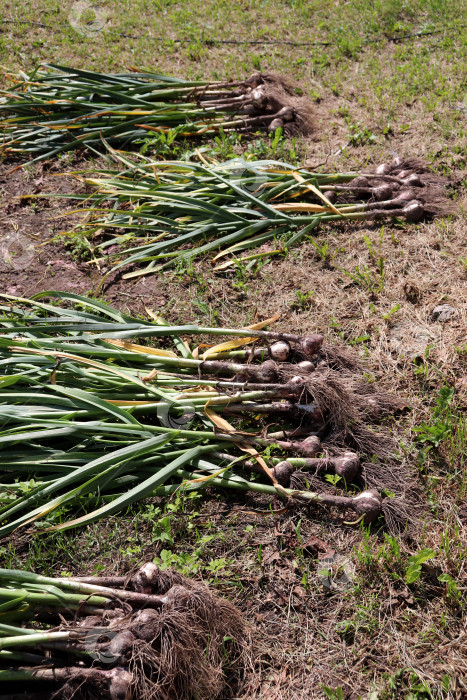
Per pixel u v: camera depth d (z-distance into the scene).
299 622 2.79
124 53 8.09
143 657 2.39
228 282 4.68
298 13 8.94
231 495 3.32
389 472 3.27
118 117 6.30
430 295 4.42
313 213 5.21
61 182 5.85
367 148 6.07
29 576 2.65
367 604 2.82
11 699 2.40
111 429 3.29
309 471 3.31
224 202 5.27
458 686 2.53
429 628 2.72
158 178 5.36
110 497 3.20
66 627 2.47
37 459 3.26
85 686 2.40
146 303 4.54
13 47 8.11
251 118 6.45
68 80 6.89
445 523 3.11
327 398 3.36
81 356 3.80
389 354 3.98
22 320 3.89
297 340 3.73
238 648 2.70
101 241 5.18
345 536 3.11
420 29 8.27
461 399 3.68
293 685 2.59
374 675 2.60
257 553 3.04
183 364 3.68
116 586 2.70
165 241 4.93
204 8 9.16
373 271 4.65
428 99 6.75
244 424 3.58
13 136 6.39
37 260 5.00
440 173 5.62
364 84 7.19
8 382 3.38
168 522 3.05
